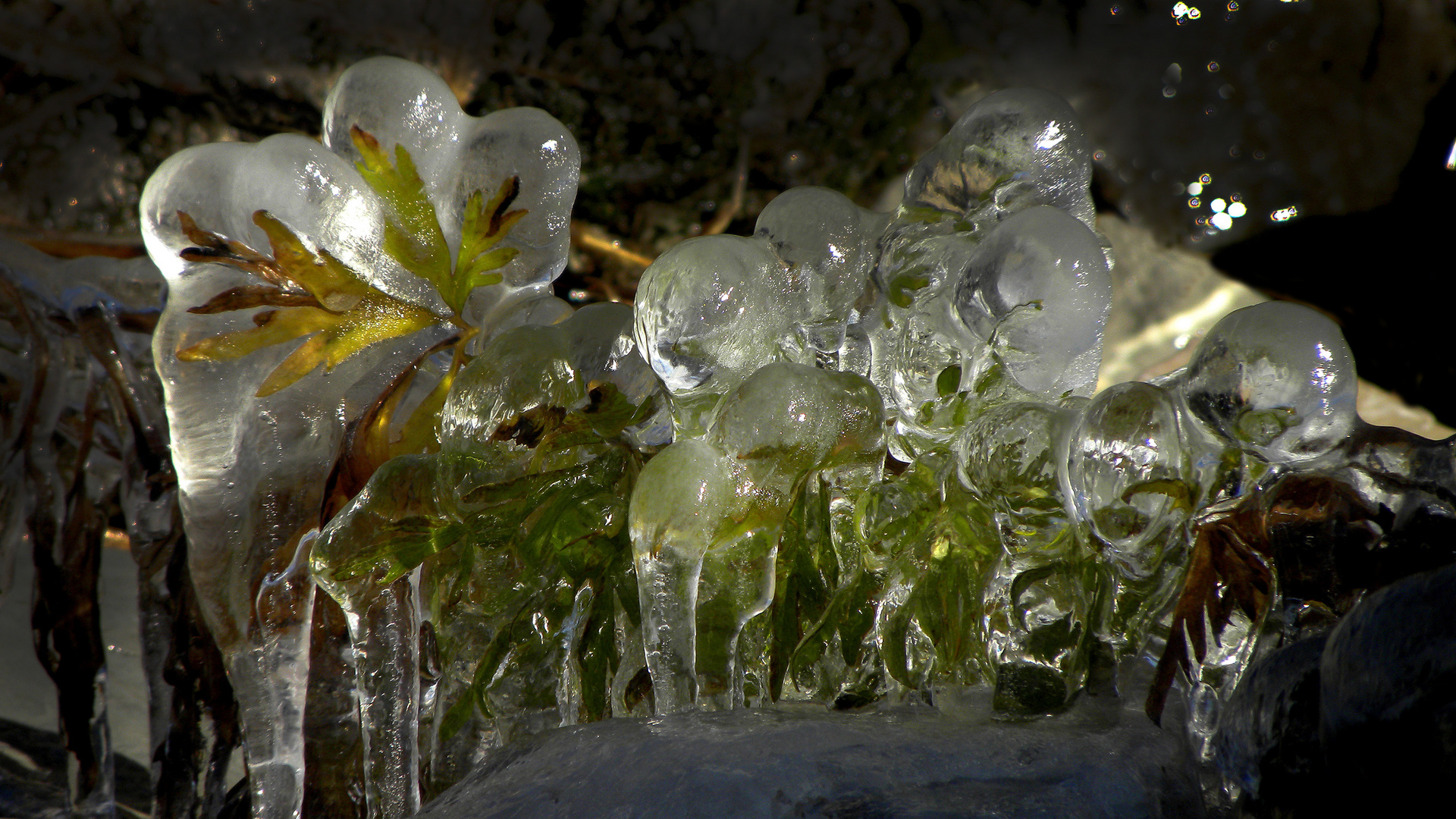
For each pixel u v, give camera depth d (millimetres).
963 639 474
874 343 499
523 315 502
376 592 475
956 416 480
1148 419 457
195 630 511
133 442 514
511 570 478
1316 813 439
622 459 482
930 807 434
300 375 489
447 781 477
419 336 496
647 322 461
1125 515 457
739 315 460
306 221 485
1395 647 427
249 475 487
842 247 481
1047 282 466
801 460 459
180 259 484
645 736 446
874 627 475
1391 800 427
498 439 473
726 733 445
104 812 514
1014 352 472
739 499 459
